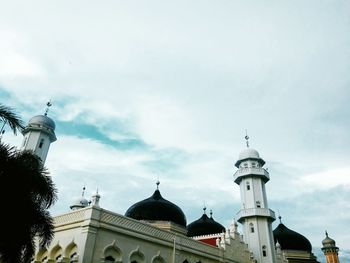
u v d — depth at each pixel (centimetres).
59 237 2575
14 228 1496
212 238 4319
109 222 2545
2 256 1519
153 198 4181
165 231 3056
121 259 2517
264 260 4572
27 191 1582
